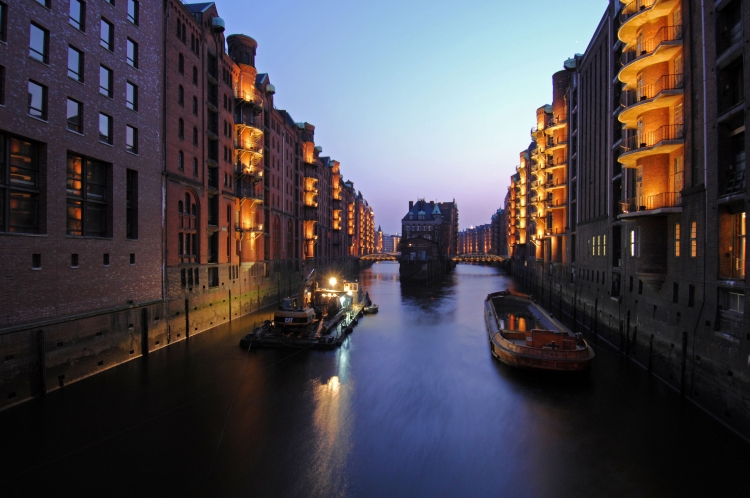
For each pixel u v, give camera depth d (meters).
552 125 53.66
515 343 26.20
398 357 27.97
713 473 13.80
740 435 15.73
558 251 54.53
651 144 22.77
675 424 17.22
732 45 16.83
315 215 74.50
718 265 17.22
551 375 23.11
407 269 89.75
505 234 154.00
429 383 22.77
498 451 15.44
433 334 35.53
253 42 45.69
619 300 29.77
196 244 33.59
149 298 27.38
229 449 15.35
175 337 30.39
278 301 55.06
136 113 25.88
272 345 29.59
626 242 28.42
